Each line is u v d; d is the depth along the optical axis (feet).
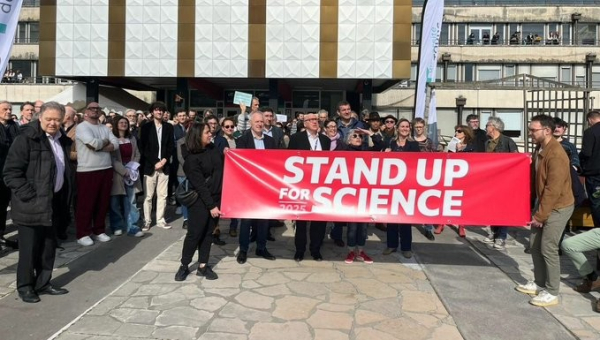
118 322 14.43
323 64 74.95
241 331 13.94
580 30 119.24
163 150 26.40
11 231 26.05
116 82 85.10
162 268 19.70
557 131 22.65
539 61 115.55
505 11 119.96
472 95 109.70
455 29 121.60
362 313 15.40
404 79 75.72
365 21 74.13
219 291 17.11
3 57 20.84
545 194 15.92
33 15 125.29
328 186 18.75
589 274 17.28
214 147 18.58
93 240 23.79
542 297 16.31
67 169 17.90
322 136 21.42
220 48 75.61
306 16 74.69
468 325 14.62
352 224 20.88
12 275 18.78
